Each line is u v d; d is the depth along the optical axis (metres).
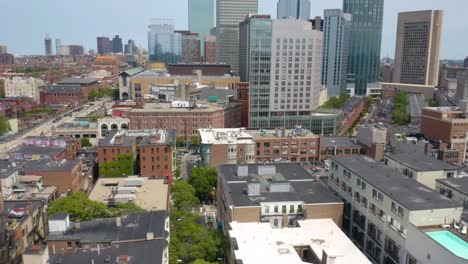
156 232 85.44
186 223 107.88
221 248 99.69
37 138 186.25
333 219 99.31
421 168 121.12
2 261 82.50
